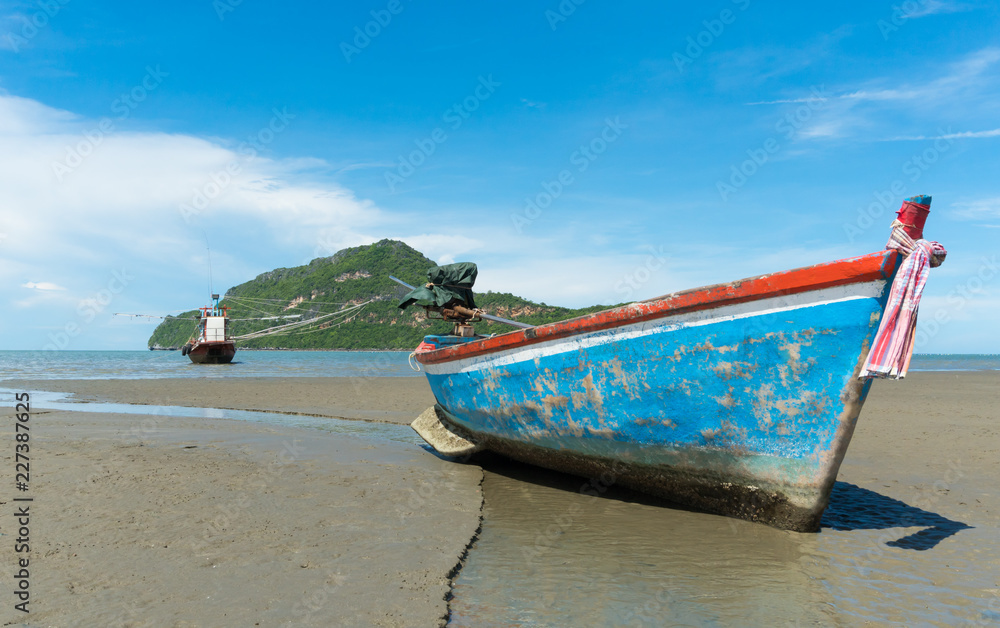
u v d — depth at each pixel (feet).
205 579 11.09
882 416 38.04
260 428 30.99
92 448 23.07
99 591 10.39
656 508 17.37
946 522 16.05
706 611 10.69
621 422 17.30
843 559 13.25
